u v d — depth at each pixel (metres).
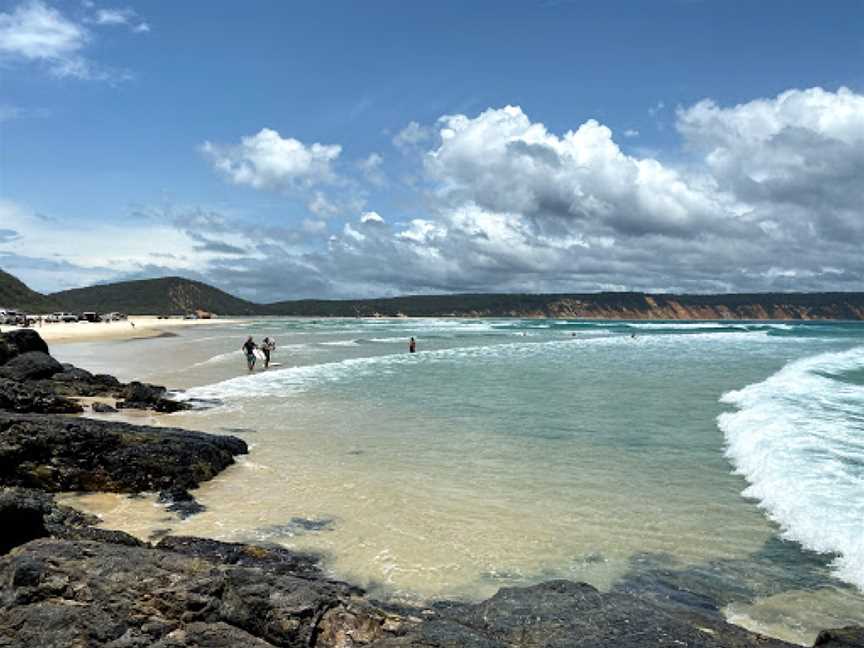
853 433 15.75
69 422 13.17
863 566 8.52
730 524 10.27
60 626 5.75
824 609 7.54
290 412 20.69
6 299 130.75
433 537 9.69
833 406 19.92
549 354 45.81
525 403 22.42
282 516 10.63
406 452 15.13
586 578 8.34
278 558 8.66
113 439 12.88
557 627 6.25
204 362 38.69
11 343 25.50
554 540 9.59
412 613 7.11
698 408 21.00
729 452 14.96
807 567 8.66
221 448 14.19
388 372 32.84
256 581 6.57
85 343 58.62
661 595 7.87
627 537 9.73
